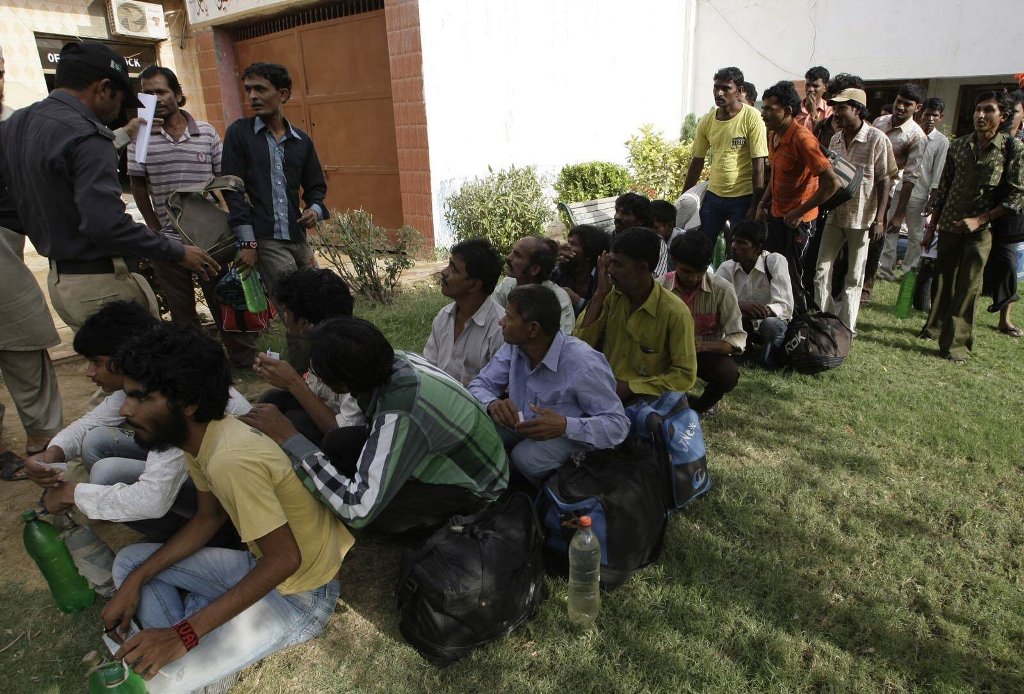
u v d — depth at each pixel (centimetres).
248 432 209
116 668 185
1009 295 545
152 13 898
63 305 327
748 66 1173
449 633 228
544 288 278
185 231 431
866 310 642
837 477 349
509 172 795
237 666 215
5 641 243
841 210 536
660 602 261
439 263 782
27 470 232
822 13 1087
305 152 451
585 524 239
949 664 232
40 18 824
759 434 395
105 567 252
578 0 938
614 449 290
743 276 492
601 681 225
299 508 216
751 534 300
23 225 333
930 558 287
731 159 600
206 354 195
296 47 880
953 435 389
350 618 255
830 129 627
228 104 970
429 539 244
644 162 985
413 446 231
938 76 1014
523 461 300
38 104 299
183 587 221
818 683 229
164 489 227
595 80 1004
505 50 844
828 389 456
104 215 299
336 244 623
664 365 338
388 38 766
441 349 348
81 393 445
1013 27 941
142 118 347
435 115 771
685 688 223
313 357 221
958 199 502
